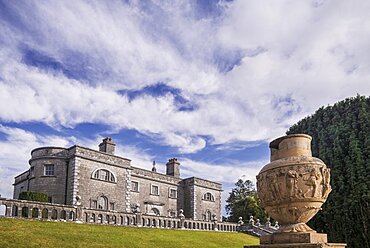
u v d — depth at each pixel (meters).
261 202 7.15
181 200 42.78
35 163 31.23
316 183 6.55
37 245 13.67
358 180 14.72
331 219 15.15
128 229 20.70
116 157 34.47
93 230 18.20
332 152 16.33
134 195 37.03
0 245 12.82
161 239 19.34
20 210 18.45
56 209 19.92
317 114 18.59
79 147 31.34
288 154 6.97
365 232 13.91
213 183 45.81
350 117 16.77
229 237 25.17
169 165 44.66
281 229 6.83
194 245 19.34
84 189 30.83
